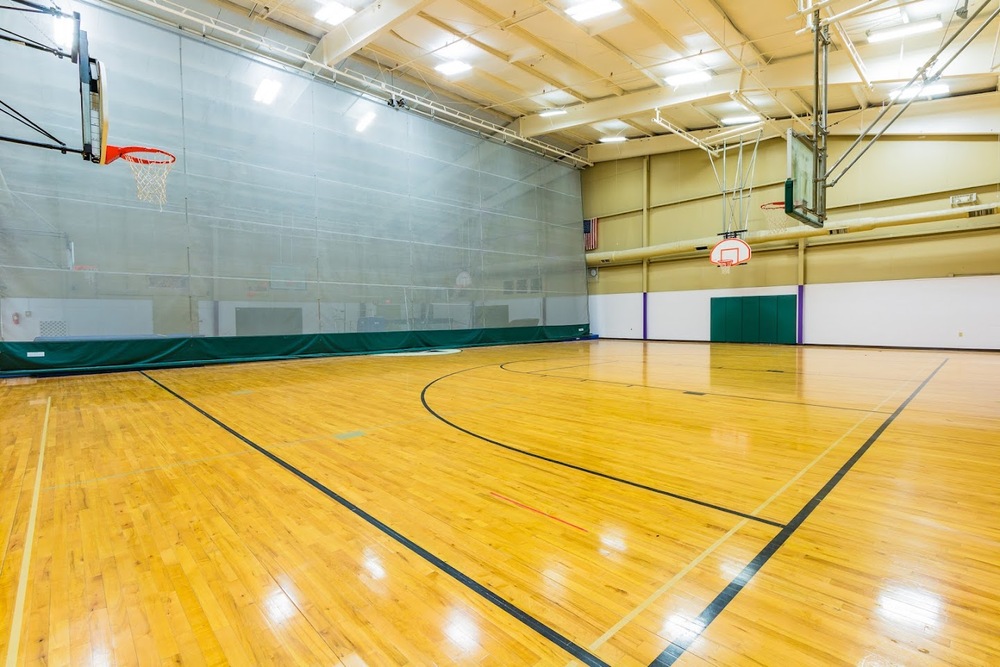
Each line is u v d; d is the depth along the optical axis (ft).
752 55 28.45
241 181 29.76
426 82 36.91
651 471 9.36
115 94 25.46
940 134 32.83
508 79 34.09
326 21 27.94
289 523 7.22
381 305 36.45
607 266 52.47
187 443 11.49
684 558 6.12
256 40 28.07
